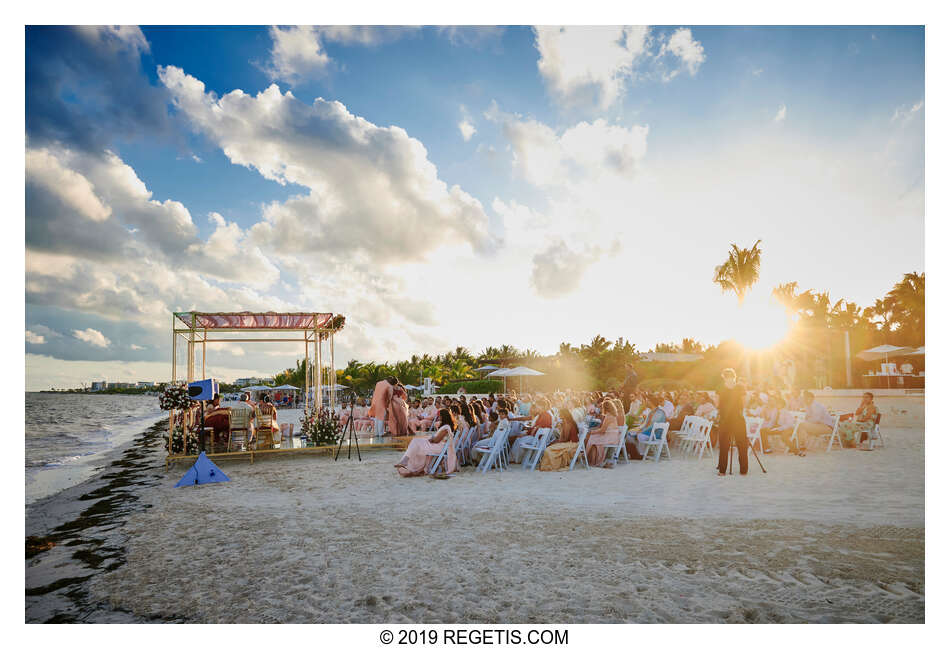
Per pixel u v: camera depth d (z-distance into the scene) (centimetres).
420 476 848
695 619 340
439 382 5438
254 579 422
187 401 1006
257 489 777
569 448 916
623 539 490
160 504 700
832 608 349
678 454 1062
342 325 1353
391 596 383
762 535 489
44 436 2100
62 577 440
